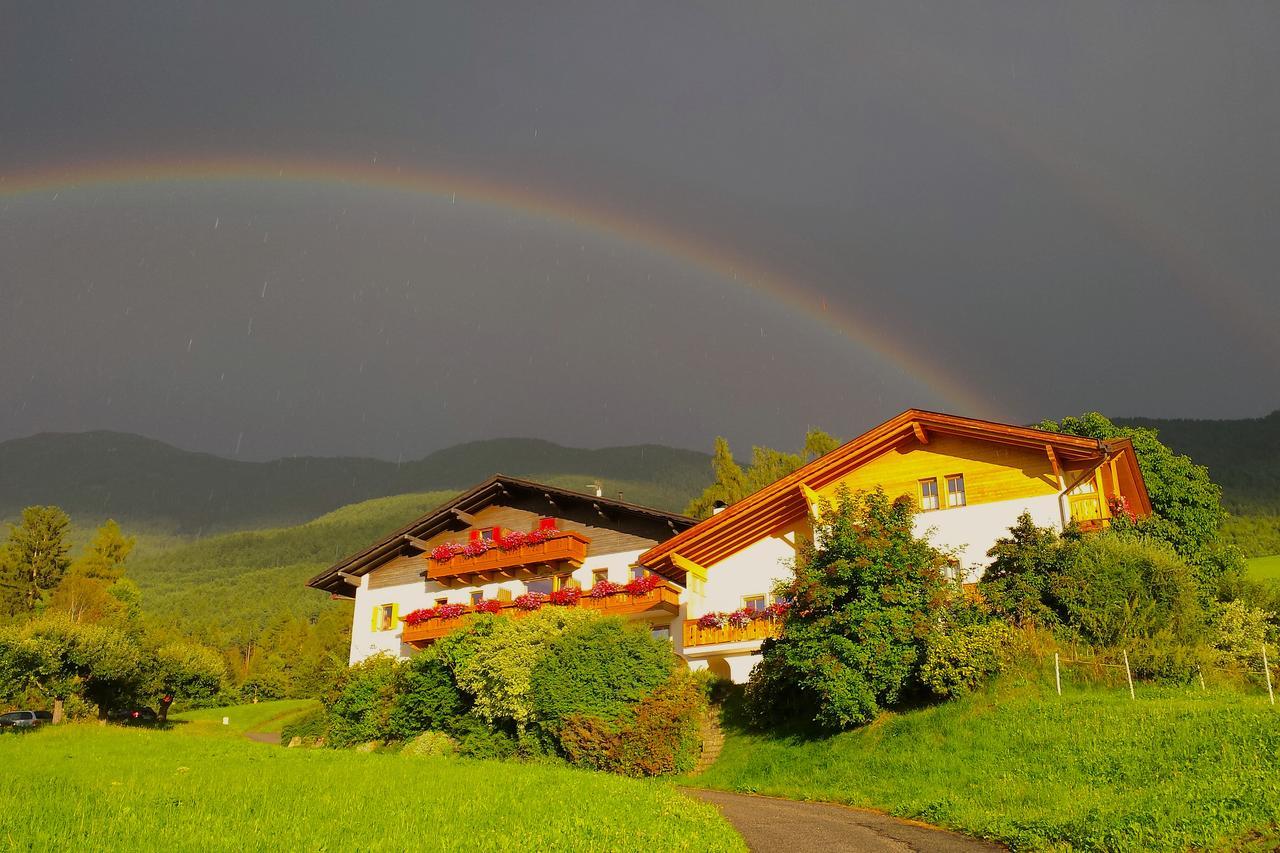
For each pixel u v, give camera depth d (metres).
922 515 30.73
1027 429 29.55
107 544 92.69
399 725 31.52
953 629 22.94
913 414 31.22
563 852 11.84
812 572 24.30
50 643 41.94
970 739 19.67
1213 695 20.27
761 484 51.50
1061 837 12.57
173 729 50.00
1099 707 19.17
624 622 28.39
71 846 11.52
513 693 27.75
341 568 45.94
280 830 12.96
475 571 42.12
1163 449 45.00
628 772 24.88
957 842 13.48
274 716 65.69
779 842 13.63
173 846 11.70
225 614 153.50
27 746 26.56
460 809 14.99
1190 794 13.09
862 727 22.81
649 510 39.84
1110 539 24.97
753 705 26.66
